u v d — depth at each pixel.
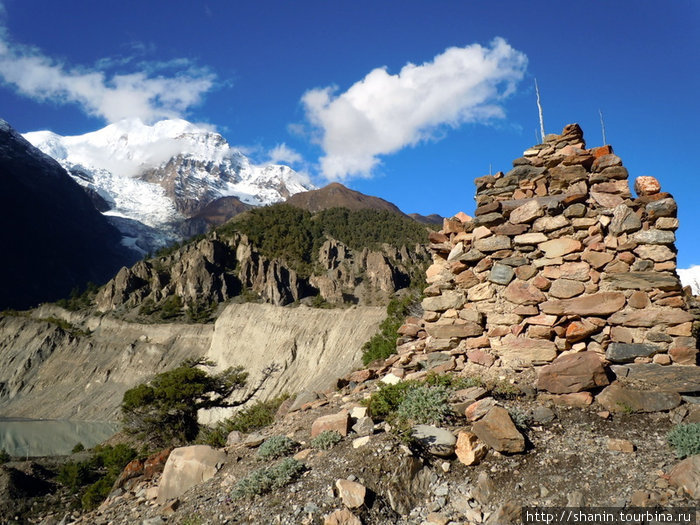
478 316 11.80
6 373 117.00
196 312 131.62
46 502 24.89
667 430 8.40
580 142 12.57
